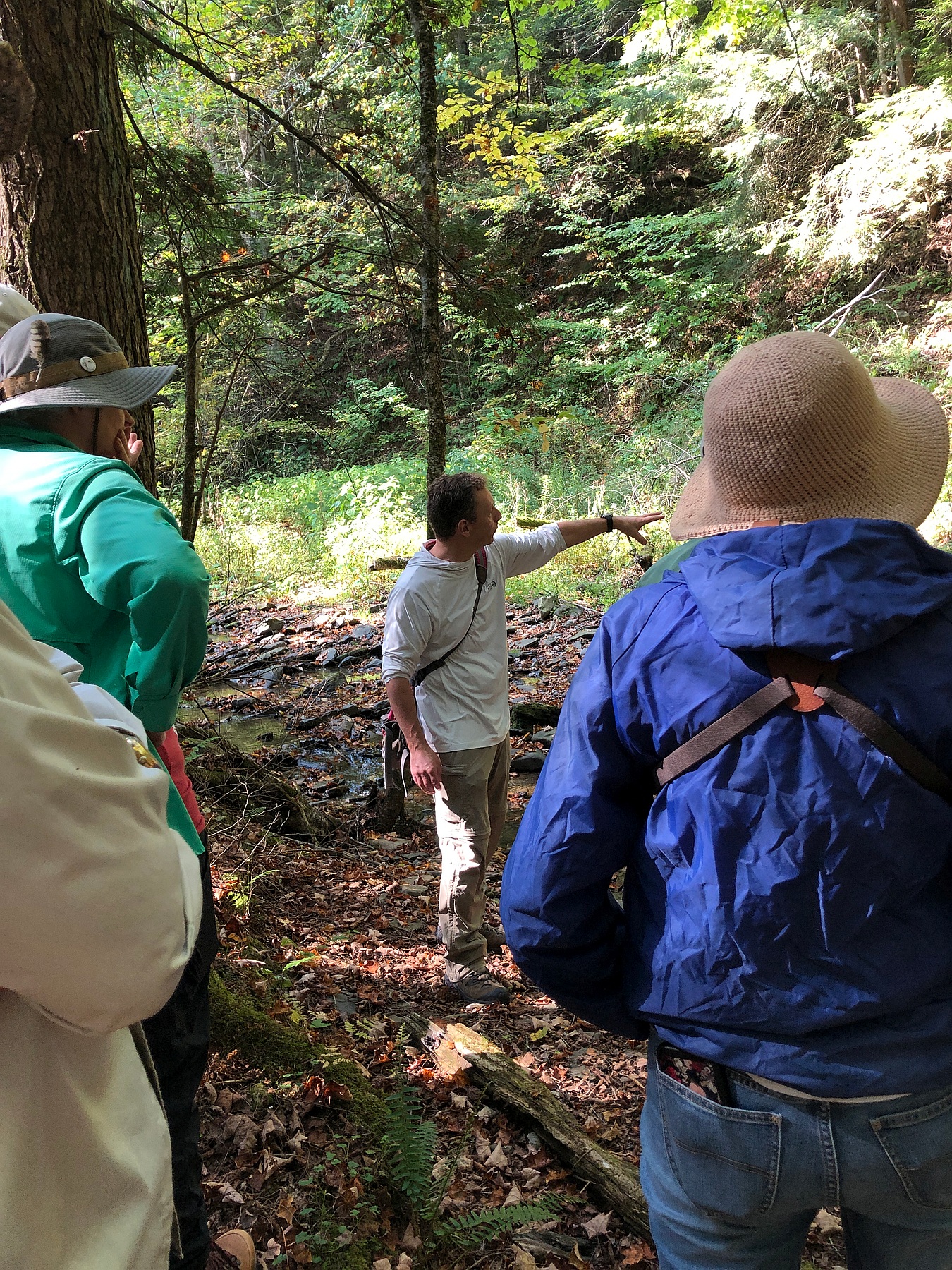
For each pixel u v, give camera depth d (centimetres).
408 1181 237
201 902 119
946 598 122
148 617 160
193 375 464
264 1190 239
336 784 618
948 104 1320
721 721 124
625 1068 318
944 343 1301
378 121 627
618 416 1673
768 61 1541
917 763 119
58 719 94
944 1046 122
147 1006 100
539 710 689
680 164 1886
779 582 121
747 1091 127
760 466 130
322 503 1511
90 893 92
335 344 1922
